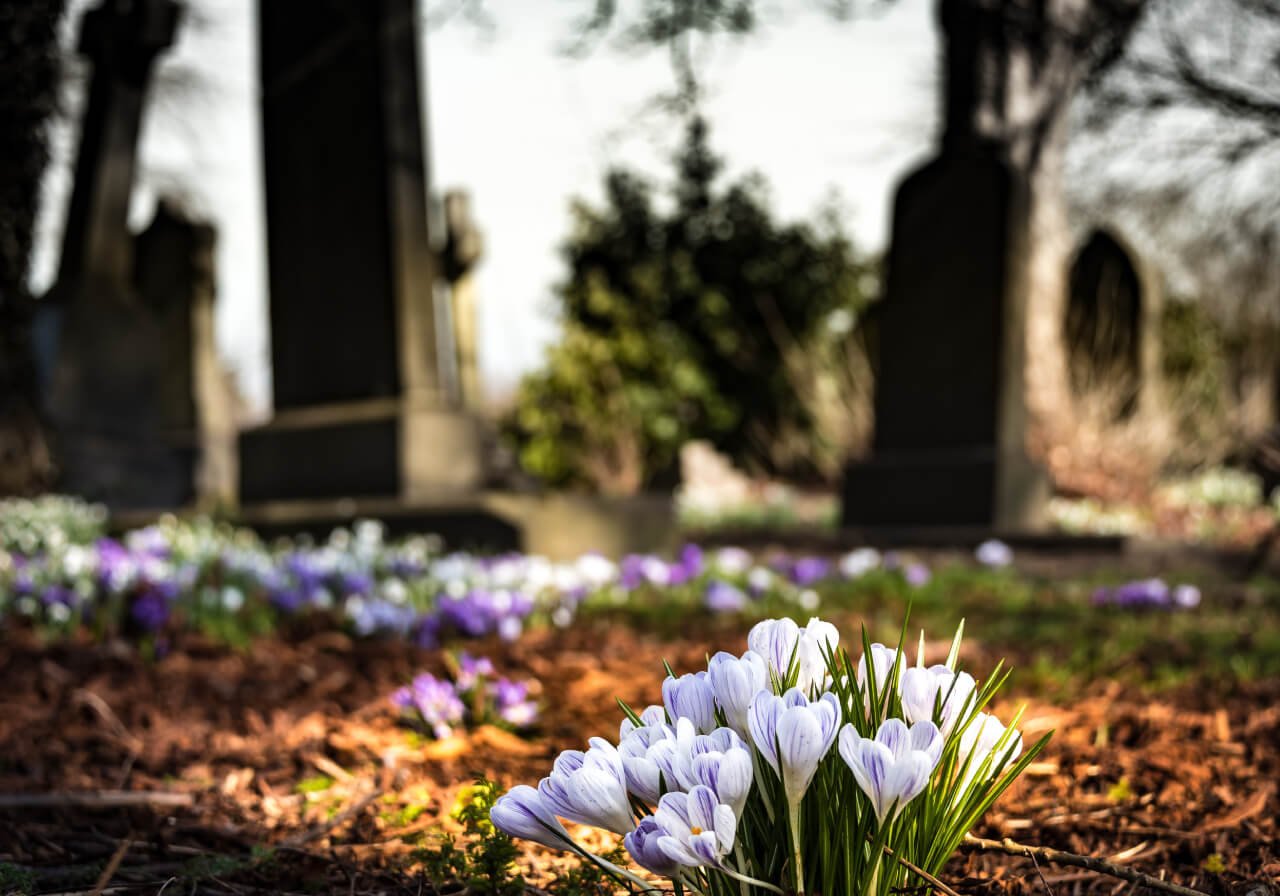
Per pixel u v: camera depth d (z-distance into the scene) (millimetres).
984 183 11750
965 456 11781
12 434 10797
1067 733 3152
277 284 10086
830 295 19781
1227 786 2637
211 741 3293
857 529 12367
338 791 2762
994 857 2135
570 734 3330
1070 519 13781
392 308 9109
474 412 9406
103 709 3658
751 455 20266
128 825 2506
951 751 1482
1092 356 16609
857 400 16875
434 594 6039
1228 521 13820
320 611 5504
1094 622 6102
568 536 8516
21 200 10508
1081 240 17406
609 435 17797
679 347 18859
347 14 9344
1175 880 2059
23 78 10242
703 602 6422
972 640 5387
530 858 2170
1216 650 4996
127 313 13734
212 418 16500
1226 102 12773
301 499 9664
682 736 1392
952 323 11953
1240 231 15859
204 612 5312
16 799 2609
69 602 5078
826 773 1417
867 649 1528
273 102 10109
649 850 1295
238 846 2361
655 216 20359
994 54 12289
